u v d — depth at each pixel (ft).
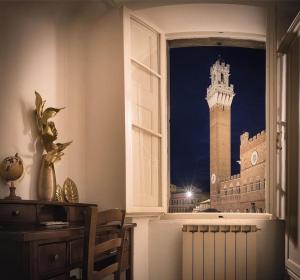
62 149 7.96
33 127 7.90
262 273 9.25
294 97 8.26
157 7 9.36
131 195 8.63
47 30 8.59
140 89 9.52
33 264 4.78
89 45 9.45
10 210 6.38
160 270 9.35
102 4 9.50
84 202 9.09
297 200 7.93
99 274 5.82
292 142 8.36
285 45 8.92
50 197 7.68
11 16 7.66
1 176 6.93
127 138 8.70
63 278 5.52
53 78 8.64
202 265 9.04
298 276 7.82
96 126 9.21
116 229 7.16
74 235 5.57
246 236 9.11
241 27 10.19
